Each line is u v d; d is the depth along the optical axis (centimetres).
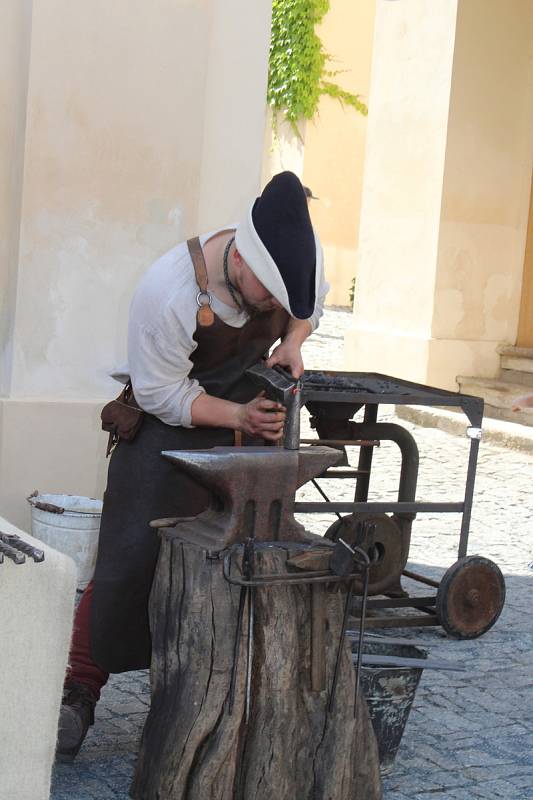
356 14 2709
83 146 775
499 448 1375
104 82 774
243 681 414
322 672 426
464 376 1572
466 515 698
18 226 765
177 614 423
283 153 2745
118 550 460
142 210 798
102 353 798
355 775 440
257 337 463
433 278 1559
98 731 512
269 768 415
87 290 788
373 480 1157
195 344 442
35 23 748
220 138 832
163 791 416
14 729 328
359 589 702
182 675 422
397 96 1630
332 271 2745
